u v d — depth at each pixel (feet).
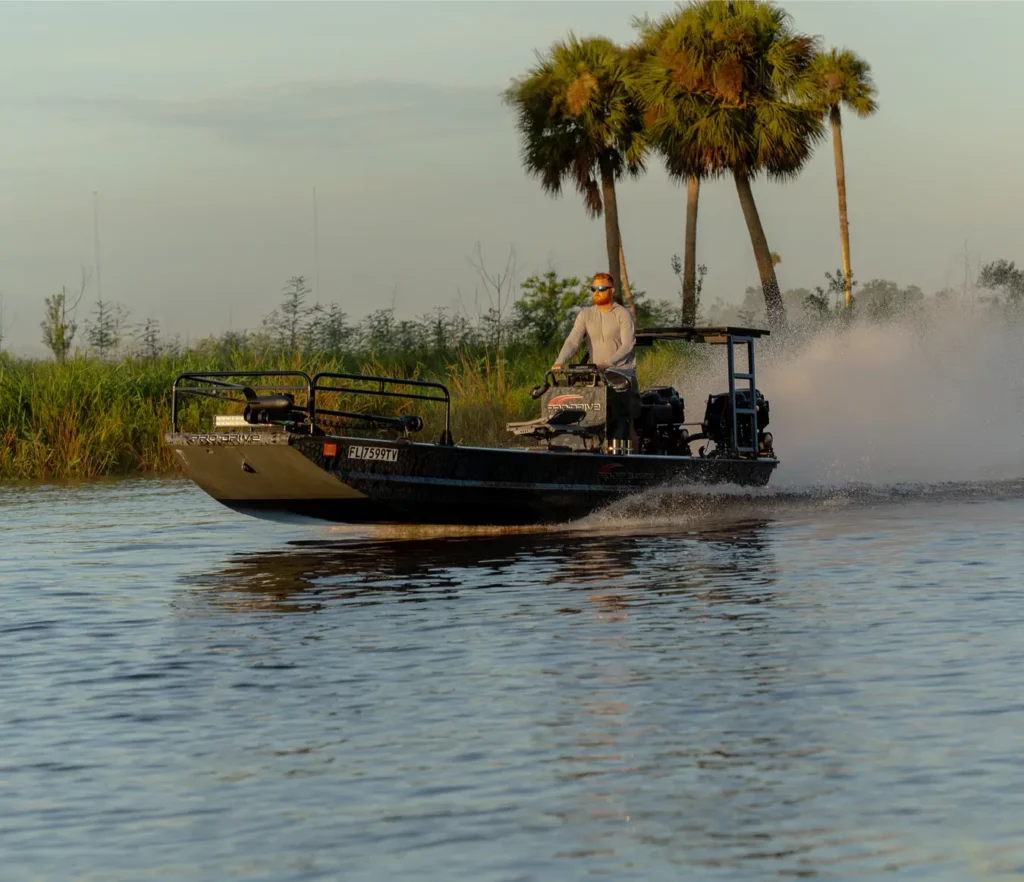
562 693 41.50
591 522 79.82
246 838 30.60
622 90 226.38
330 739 37.45
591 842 29.94
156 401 131.85
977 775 33.22
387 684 43.11
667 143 205.36
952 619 50.01
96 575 65.72
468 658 46.37
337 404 126.82
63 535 80.48
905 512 83.51
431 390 140.26
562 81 229.66
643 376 134.21
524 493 75.97
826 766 34.19
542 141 233.96
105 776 34.83
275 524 84.74
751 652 45.88
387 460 71.92
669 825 30.76
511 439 130.21
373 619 53.57
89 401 128.98
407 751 36.24
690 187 220.64
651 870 28.45
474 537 76.89
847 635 47.93
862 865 28.45
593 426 80.02
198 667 46.01
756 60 199.41
